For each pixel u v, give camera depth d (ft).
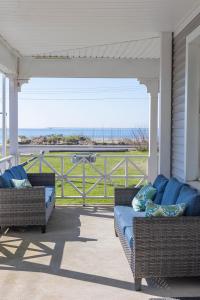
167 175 19.97
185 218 12.07
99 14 16.44
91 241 17.01
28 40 21.35
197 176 16.94
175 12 16.16
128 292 11.77
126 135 108.37
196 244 12.09
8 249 15.87
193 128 16.85
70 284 12.32
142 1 14.64
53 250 15.72
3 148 25.11
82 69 26.50
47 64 26.37
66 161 53.16
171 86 19.77
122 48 23.53
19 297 11.35
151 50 24.13
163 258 12.00
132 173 40.60
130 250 12.57
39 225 18.42
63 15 16.58
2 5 15.19
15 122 26.68
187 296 11.51
